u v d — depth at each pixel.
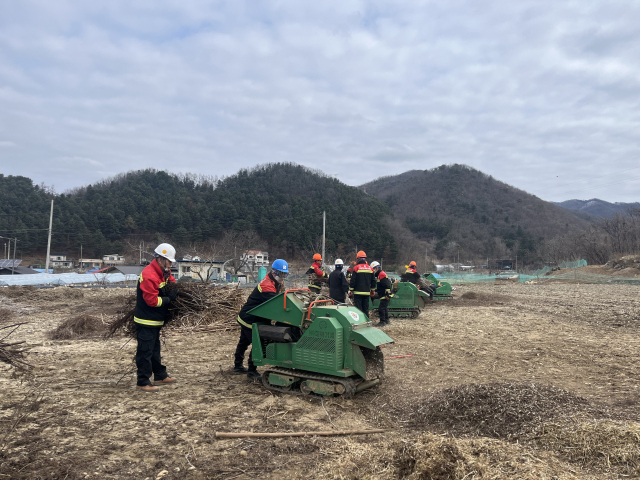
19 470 3.60
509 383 5.34
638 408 4.95
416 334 10.82
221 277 31.67
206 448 4.16
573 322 13.15
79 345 9.43
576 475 3.29
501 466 3.39
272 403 5.50
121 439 4.32
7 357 5.14
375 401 5.62
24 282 32.09
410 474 3.46
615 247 58.59
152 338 6.07
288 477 3.62
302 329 6.06
